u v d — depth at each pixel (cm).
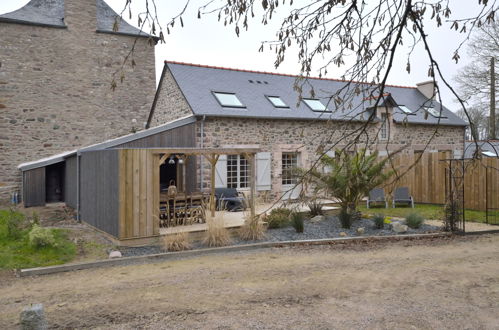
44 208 1220
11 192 1341
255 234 820
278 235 862
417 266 632
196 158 1155
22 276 599
